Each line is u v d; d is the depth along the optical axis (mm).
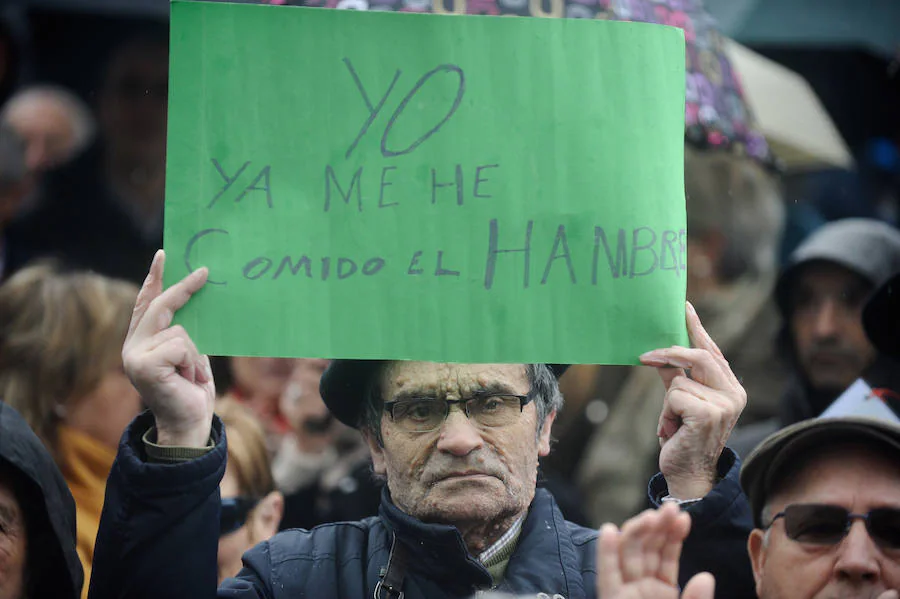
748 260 5359
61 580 2984
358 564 2883
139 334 2693
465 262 2801
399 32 2846
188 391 2674
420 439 2787
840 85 6918
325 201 2801
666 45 2875
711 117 4199
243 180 2795
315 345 2752
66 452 3934
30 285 4070
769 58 6883
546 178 2828
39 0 6480
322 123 2820
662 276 2816
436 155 2824
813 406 4688
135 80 6516
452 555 2734
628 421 5199
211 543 2643
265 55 2824
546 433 2977
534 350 2781
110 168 6379
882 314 3641
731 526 2771
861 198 6863
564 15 3518
